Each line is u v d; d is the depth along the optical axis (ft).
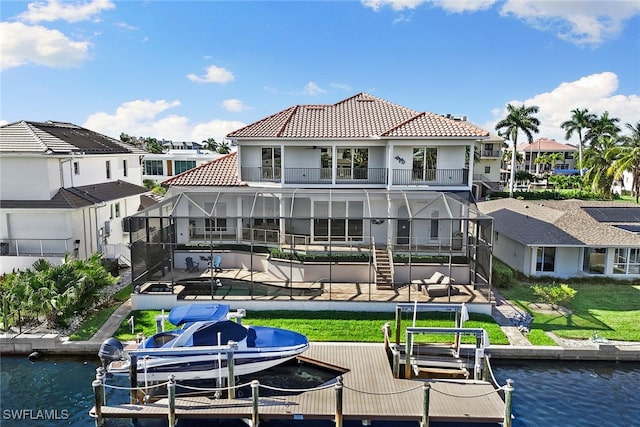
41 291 59.67
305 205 88.79
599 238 87.45
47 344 57.41
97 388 42.22
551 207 111.14
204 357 47.32
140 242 70.28
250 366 49.14
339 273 78.13
